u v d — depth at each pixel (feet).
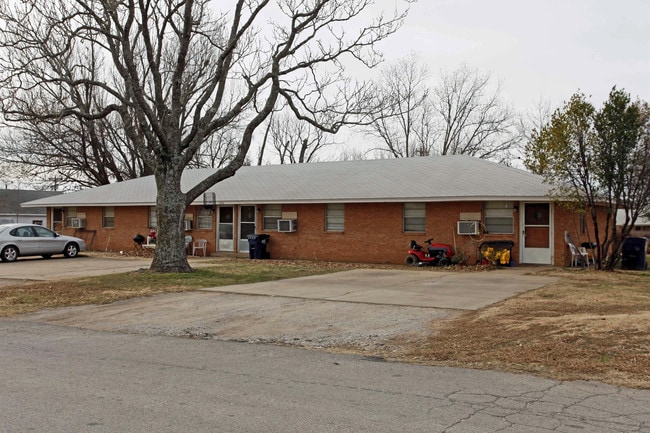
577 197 61.98
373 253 78.84
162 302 44.14
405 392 21.16
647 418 18.03
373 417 18.25
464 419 18.03
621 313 33.86
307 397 20.53
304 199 82.07
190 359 26.89
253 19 62.49
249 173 102.27
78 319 38.19
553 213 68.59
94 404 19.60
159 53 63.00
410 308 40.14
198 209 95.55
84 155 132.67
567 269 65.05
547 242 69.10
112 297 46.44
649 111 59.26
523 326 31.53
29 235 84.38
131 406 19.39
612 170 59.41
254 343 30.76
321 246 83.15
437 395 20.72
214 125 61.26
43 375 23.67
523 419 18.01
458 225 71.46
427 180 78.54
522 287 49.96
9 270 69.21
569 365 24.17
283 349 29.14
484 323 33.47
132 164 140.15
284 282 55.52
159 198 61.31
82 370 24.62
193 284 53.06
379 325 34.65
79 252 93.86
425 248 74.23
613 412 18.62
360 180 85.10
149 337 32.50
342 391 21.33
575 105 60.18
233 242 92.27
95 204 103.24
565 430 17.02
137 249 97.14
